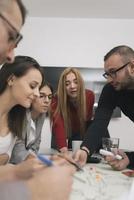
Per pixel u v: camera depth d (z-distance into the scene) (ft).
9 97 4.08
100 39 11.10
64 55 11.12
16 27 1.81
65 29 11.14
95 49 11.08
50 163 1.66
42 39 11.15
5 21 1.74
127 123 10.85
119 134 10.82
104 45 11.08
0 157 3.88
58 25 11.15
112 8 10.10
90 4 9.82
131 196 2.55
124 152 4.90
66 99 6.61
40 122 5.81
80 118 6.66
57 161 2.08
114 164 4.21
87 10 10.35
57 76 10.93
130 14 10.59
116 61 4.78
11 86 4.05
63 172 1.30
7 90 4.05
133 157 4.57
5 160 3.89
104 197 2.67
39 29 11.16
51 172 1.28
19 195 1.07
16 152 4.20
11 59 2.08
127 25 11.08
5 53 1.98
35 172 1.39
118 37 11.09
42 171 1.33
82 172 3.80
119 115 10.64
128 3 9.62
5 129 4.10
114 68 4.81
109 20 11.09
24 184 1.13
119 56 4.79
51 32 11.16
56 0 9.53
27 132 4.65
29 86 4.13
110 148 4.90
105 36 11.09
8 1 1.73
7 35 1.81
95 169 4.15
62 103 6.55
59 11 10.50
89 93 7.06
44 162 1.72
